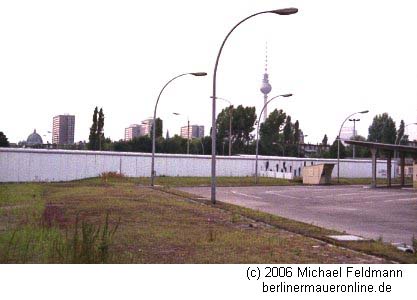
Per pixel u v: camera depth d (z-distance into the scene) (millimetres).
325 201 31828
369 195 38125
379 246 12992
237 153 120938
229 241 13508
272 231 16281
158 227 16188
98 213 20078
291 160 75000
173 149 113188
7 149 51375
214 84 27438
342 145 124375
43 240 12250
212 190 26984
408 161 99875
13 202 24422
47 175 53781
